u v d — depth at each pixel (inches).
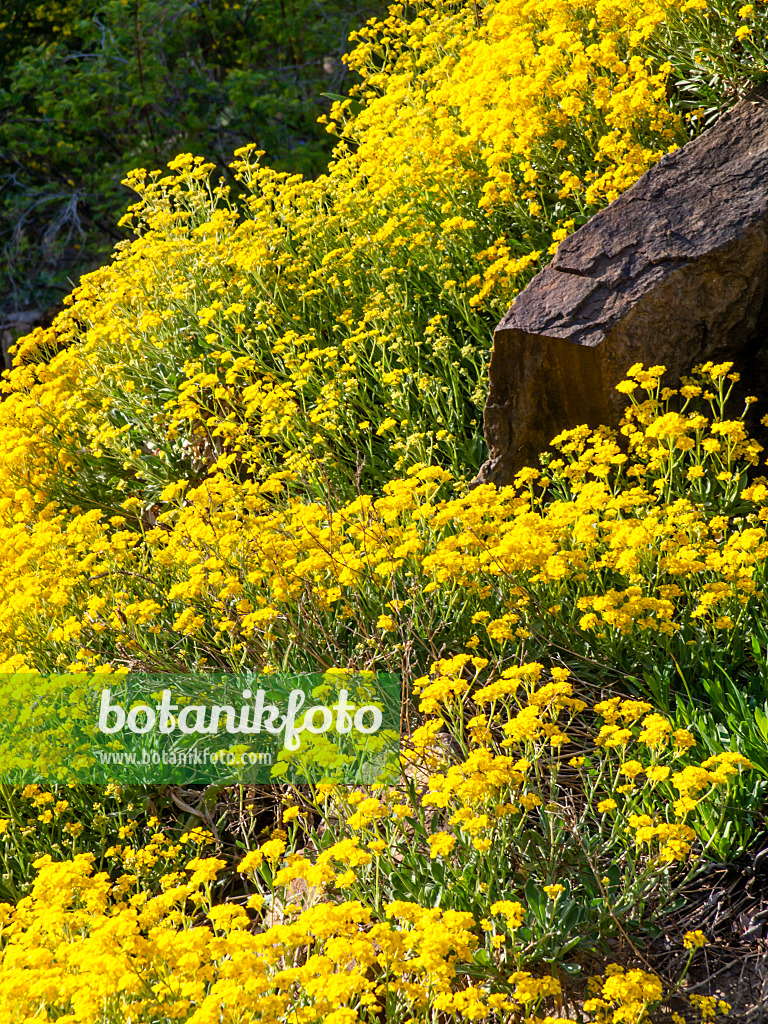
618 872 101.2
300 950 105.8
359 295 218.5
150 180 450.9
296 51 496.4
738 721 110.3
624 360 154.6
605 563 125.4
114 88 443.2
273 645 142.2
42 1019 86.0
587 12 211.6
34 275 476.7
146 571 167.3
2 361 414.6
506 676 105.8
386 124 247.6
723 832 102.7
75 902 109.2
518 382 162.1
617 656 126.5
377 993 87.2
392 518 136.9
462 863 103.6
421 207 214.7
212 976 87.1
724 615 121.3
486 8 259.8
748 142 164.7
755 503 137.8
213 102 475.5
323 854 92.2
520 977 85.6
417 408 187.3
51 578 159.9
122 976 84.0
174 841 137.1
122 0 432.8
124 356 230.7
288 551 142.2
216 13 484.1
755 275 151.5
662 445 143.2
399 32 291.7
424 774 120.8
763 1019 88.7
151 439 223.9
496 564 125.8
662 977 93.5
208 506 154.7
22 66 453.1
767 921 97.3
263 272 224.8
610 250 161.5
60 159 486.9
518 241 200.8
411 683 129.9
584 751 118.3
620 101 177.9
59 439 217.3
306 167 429.4
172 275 242.5
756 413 158.6
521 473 144.2
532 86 191.8
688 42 184.7
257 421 204.2
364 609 144.5
